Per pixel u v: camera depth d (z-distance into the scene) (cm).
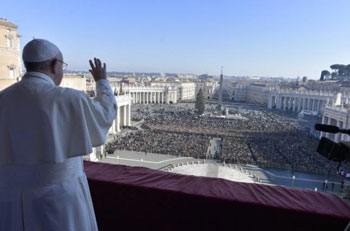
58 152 244
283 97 10031
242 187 425
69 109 252
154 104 10819
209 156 3225
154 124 5816
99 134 263
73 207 262
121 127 5334
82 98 259
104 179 430
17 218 254
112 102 283
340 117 3347
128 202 416
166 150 3406
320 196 403
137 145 3650
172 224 405
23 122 247
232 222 382
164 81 14500
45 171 254
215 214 386
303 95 8544
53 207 252
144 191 407
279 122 6462
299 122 6581
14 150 249
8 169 260
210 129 5300
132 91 10606
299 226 359
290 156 3212
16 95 254
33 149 247
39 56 259
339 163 332
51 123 243
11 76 2114
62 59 283
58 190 255
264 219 370
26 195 253
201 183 434
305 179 2302
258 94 12888
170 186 415
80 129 253
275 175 2444
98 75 304
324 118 3875
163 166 2698
